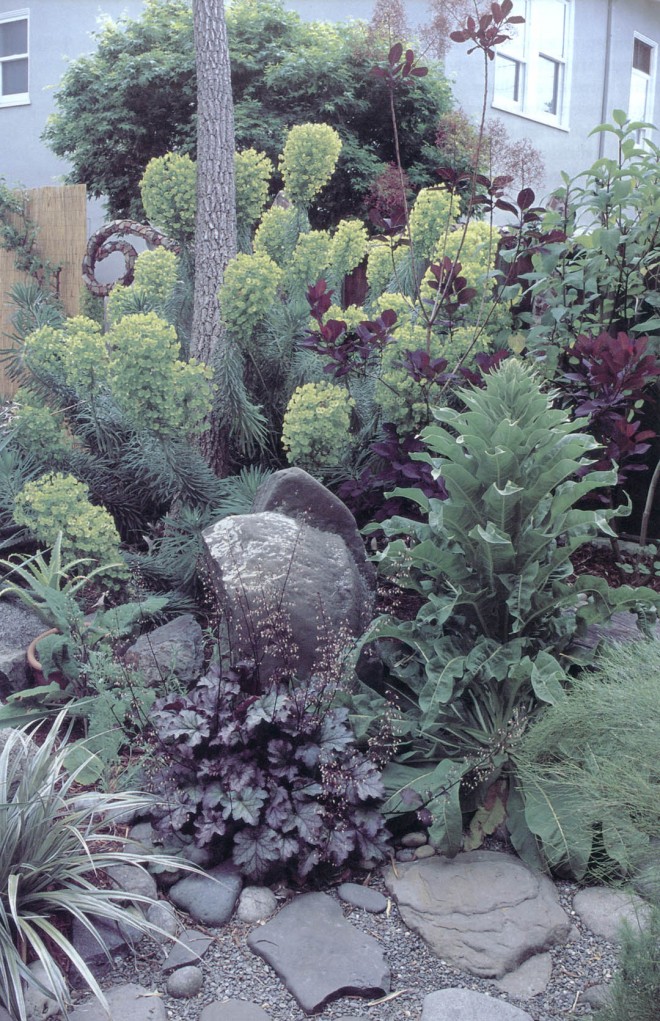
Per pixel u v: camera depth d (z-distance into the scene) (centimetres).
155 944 241
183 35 996
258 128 966
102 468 478
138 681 338
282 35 1005
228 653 328
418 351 395
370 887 265
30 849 238
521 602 287
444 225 483
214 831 259
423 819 269
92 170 1081
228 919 251
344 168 968
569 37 1221
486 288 464
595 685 259
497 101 1151
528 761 267
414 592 405
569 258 498
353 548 373
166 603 390
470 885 258
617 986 186
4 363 757
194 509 452
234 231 529
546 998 222
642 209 462
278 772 275
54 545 401
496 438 285
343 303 595
